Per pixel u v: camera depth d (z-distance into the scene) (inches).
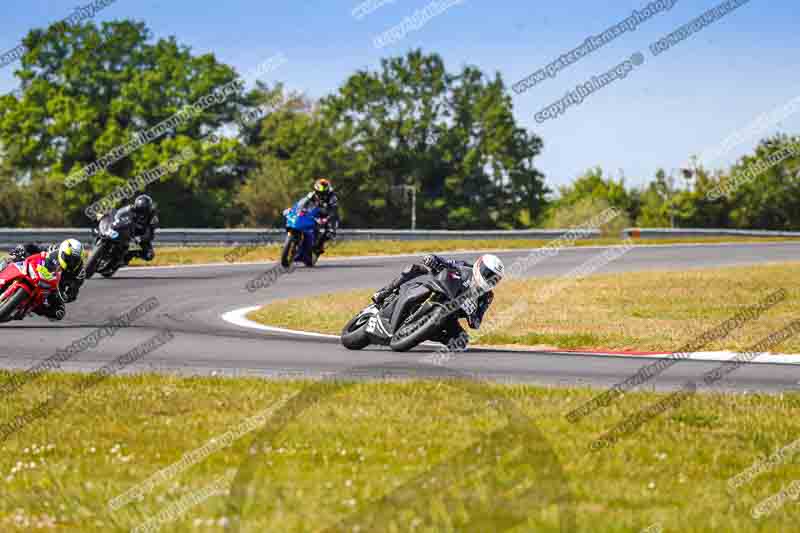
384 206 7642.7
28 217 6284.5
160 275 2354.8
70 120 6584.6
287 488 353.1
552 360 1202.6
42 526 449.4
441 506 337.4
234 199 7544.3
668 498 513.0
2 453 629.9
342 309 1753.2
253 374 1005.8
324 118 7780.5
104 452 617.9
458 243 3833.7
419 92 7539.4
